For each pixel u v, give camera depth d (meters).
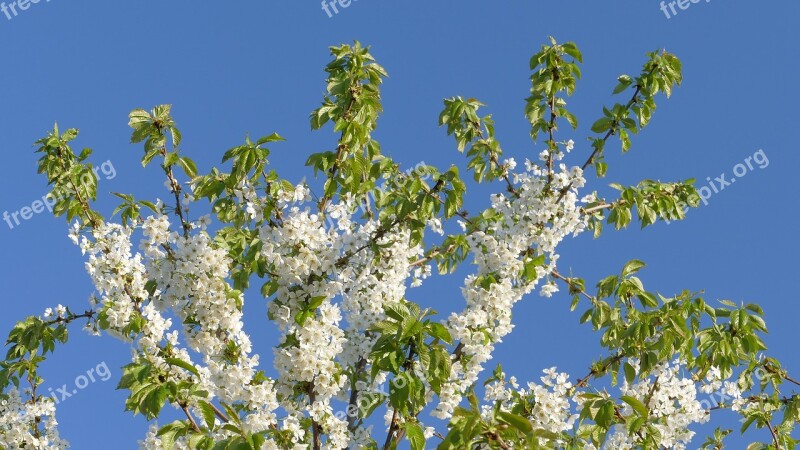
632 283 7.14
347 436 6.07
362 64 6.39
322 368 5.64
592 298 7.37
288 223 5.73
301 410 6.28
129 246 6.30
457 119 7.63
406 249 6.35
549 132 7.32
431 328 4.96
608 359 7.02
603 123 7.34
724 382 7.54
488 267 6.58
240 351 5.89
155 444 6.08
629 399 5.45
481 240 6.65
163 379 5.21
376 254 6.08
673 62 7.32
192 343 5.86
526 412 6.28
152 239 5.94
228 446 4.73
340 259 6.13
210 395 5.93
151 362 5.34
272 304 5.91
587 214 7.51
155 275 6.01
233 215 6.04
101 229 6.39
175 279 5.88
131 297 6.25
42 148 6.61
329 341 5.80
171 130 6.13
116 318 6.06
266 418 5.64
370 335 6.45
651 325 6.59
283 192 5.86
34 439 6.91
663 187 8.09
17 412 7.03
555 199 6.88
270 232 5.83
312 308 5.63
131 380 5.13
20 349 7.19
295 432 5.66
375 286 6.31
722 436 7.69
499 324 6.26
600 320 7.25
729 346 6.79
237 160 5.68
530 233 6.85
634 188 7.69
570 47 7.23
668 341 6.54
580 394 5.60
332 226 6.09
